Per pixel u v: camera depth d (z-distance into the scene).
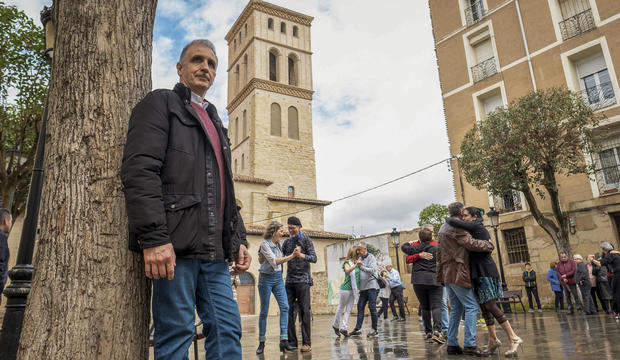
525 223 17.39
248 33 47.25
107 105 2.10
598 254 13.35
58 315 1.80
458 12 21.91
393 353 5.52
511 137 14.59
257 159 40.44
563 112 14.56
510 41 19.58
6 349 3.97
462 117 20.88
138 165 1.84
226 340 2.16
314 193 42.31
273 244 6.37
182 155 2.06
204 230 2.05
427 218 39.56
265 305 6.19
